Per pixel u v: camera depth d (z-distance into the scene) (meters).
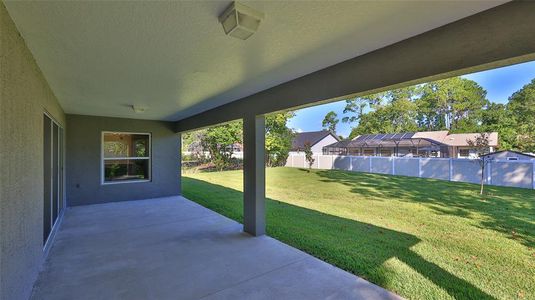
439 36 1.93
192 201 6.80
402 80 2.15
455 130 20.64
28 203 2.29
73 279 2.72
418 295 2.42
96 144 6.41
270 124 16.88
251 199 4.18
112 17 1.75
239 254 3.38
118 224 4.74
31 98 2.39
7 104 1.70
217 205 6.34
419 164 11.70
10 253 1.78
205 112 5.64
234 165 16.23
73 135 6.14
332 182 10.52
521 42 1.58
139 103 4.75
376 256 3.30
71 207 6.03
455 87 21.73
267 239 3.94
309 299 2.37
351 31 2.00
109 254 3.38
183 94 4.04
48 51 2.33
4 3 1.57
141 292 2.49
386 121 23.58
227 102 4.70
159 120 7.24
